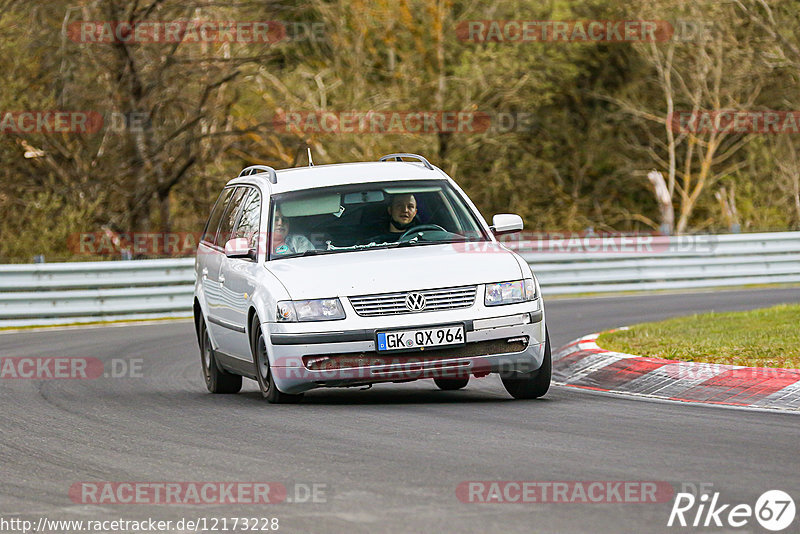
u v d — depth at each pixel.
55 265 61.50
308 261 29.52
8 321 59.69
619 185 128.50
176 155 84.31
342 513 17.30
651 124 126.38
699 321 43.44
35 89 82.19
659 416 26.02
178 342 49.25
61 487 20.02
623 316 53.41
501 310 28.12
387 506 17.62
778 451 21.31
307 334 27.77
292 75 103.25
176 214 93.94
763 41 112.38
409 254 29.34
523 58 113.50
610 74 124.25
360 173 32.31
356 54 106.19
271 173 32.25
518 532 15.95
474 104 109.38
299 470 20.59
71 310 60.94
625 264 70.69
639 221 128.75
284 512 17.56
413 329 27.67
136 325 59.44
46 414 29.28
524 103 113.31
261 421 26.45
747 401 28.25
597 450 21.73
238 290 30.83
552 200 124.25
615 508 17.17
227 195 35.81
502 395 30.98
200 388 35.22
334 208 31.14
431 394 31.61
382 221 30.73
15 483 20.50
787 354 32.19
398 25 109.88
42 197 79.12
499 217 31.84
